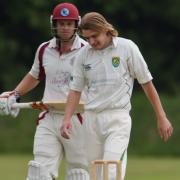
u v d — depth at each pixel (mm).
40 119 33594
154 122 96625
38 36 119312
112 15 123875
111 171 30016
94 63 30984
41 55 33781
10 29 119188
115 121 31000
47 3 118062
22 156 88812
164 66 124875
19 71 117000
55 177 33438
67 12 32812
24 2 118625
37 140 33312
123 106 31078
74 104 31609
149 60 124562
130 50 30844
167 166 74438
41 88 110688
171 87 123562
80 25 30234
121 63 30844
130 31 125062
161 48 125938
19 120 98562
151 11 125000
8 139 97750
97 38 30188
